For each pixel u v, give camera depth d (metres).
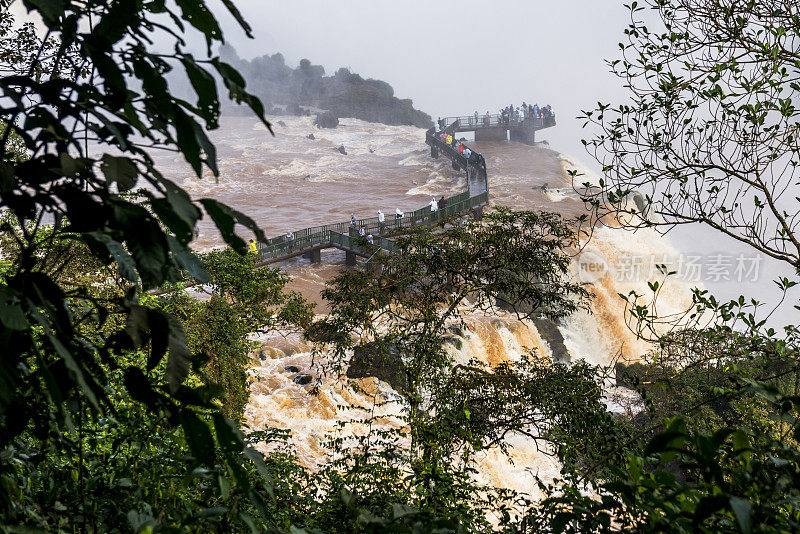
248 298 20.44
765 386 2.07
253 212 61.50
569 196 63.75
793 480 1.93
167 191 1.55
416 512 1.96
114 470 3.07
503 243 14.24
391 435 10.58
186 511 2.44
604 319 38.72
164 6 1.63
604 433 10.67
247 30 1.61
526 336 32.78
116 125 1.66
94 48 1.59
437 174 79.38
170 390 1.67
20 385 1.89
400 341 14.15
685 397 12.27
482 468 20.77
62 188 1.53
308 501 5.52
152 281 1.53
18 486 2.30
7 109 1.57
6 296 1.45
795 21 5.77
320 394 22.34
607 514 2.10
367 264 17.28
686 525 1.82
